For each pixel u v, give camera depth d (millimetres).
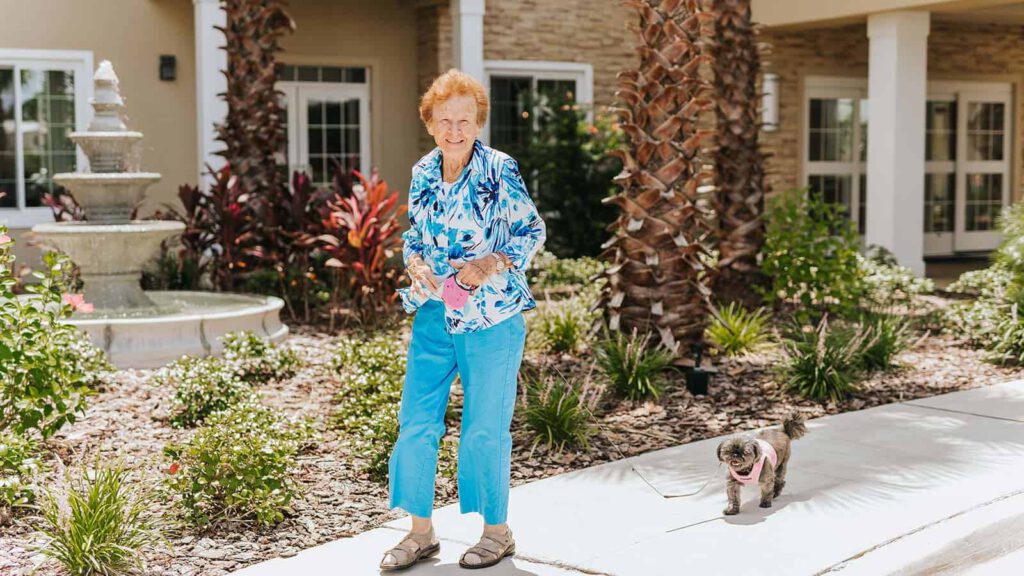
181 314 8805
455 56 14094
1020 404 6637
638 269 7844
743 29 9828
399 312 10055
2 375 5105
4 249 5500
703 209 8266
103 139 9055
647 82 7805
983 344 8672
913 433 5945
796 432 4918
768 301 9789
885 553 4090
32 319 5273
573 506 4750
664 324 7777
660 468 5332
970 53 16281
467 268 3838
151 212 13555
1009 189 16938
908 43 12492
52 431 5324
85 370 6988
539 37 15078
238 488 4625
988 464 5289
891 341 7852
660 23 7734
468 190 3914
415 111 15188
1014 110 16797
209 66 12336
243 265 10586
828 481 5059
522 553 4156
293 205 10758
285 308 10617
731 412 6625
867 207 12906
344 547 4281
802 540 4250
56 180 9086
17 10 12734
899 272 10883
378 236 9844
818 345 7020
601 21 15445
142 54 13391
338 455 5707
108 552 4039
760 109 10406
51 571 4051
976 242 16875
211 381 6492
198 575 4043
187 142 13719
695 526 4453
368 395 6730
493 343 3957
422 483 4012
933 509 4605
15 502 4598
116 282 9039
